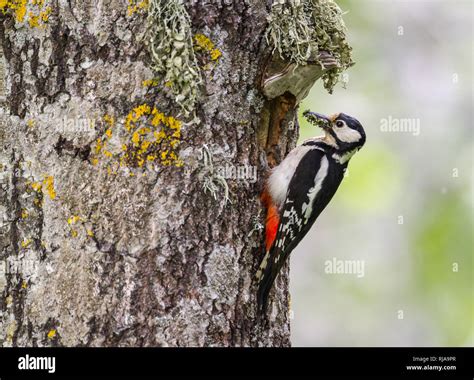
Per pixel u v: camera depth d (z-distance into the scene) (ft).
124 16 28.35
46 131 28.89
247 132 30.40
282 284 33.60
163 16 28.04
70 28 28.66
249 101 30.32
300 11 30.55
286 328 33.53
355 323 59.21
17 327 29.09
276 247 31.65
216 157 29.27
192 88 28.22
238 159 30.01
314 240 60.95
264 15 30.09
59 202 28.68
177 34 27.94
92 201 28.40
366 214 57.93
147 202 28.32
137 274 28.22
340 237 60.49
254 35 29.96
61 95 28.76
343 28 32.17
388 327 57.62
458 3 58.95
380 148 57.26
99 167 28.40
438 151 57.41
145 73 28.32
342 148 38.17
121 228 28.30
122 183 28.32
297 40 29.99
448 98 58.13
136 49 28.35
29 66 29.14
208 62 29.12
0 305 29.32
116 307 28.14
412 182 57.00
